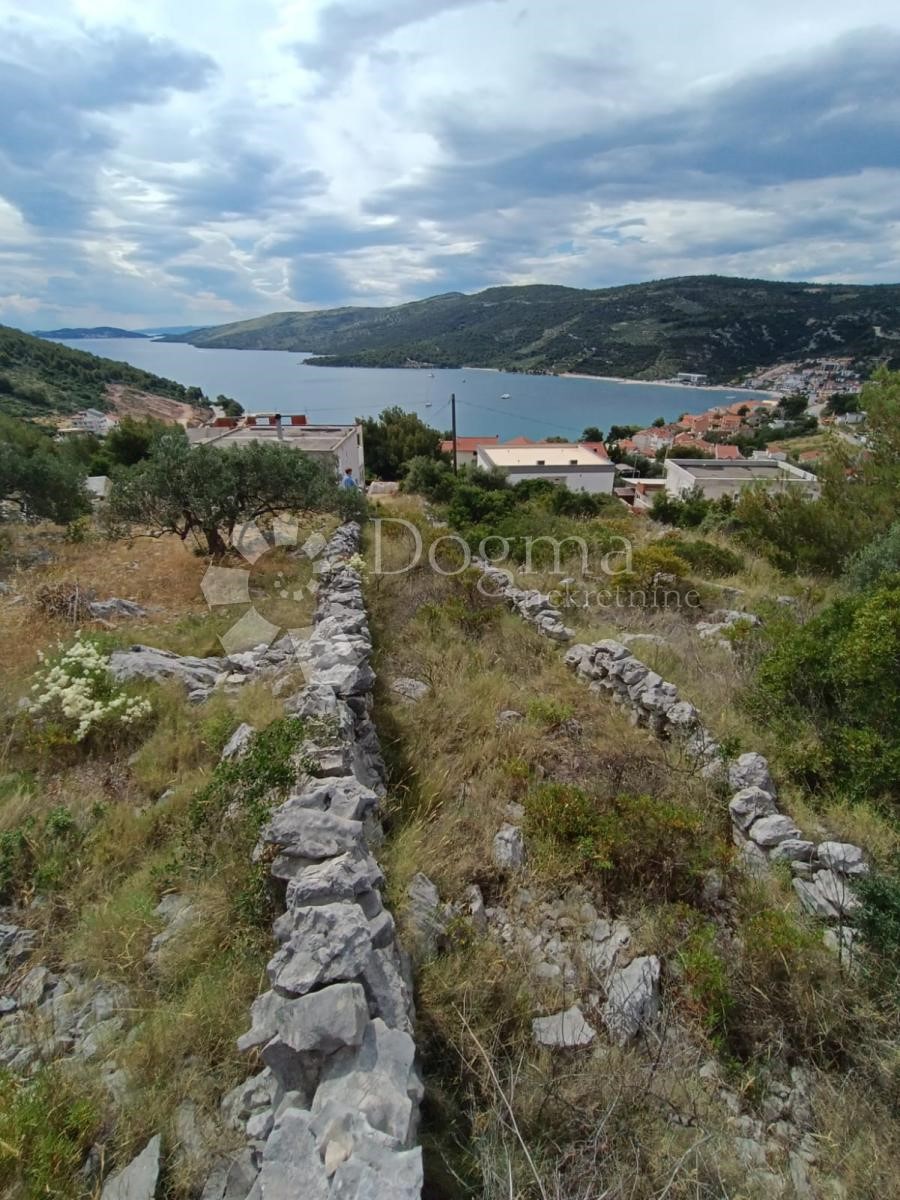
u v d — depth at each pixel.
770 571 11.52
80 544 11.98
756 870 3.58
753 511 13.20
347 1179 1.52
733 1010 2.70
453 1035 2.44
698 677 6.29
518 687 5.98
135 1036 2.47
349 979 2.12
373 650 6.38
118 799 4.16
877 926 2.96
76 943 2.95
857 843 3.83
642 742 5.05
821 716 4.96
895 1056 2.44
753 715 5.34
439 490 22.17
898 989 2.69
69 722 4.82
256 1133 1.97
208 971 2.67
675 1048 2.57
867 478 11.53
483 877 3.44
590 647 6.48
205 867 3.24
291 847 2.78
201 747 4.68
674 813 3.76
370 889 2.55
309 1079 1.99
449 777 4.35
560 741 5.03
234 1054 2.32
